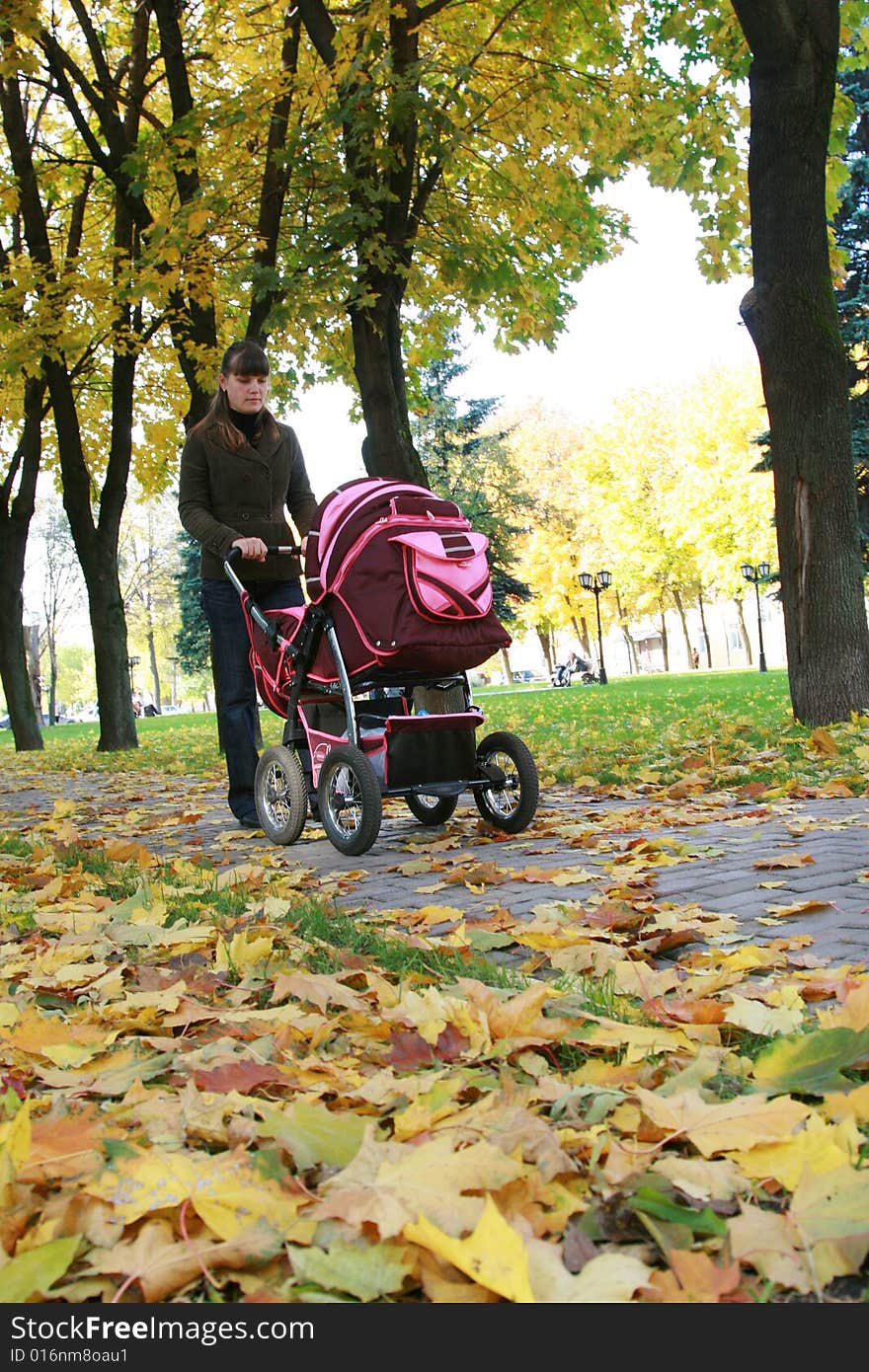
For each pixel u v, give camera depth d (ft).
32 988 9.25
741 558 150.30
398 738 15.79
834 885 11.42
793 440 26.22
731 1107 5.30
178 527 188.55
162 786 31.27
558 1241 4.37
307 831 19.07
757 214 25.99
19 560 62.44
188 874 14.43
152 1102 5.95
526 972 8.96
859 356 83.05
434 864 14.42
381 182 34.42
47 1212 4.55
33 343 41.09
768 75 25.27
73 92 46.60
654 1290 3.89
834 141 34.60
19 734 63.10
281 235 38.52
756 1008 7.11
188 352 39.04
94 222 56.18
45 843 19.02
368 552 15.42
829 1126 5.19
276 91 35.81
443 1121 5.43
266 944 9.70
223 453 18.57
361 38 31.91
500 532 132.46
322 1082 6.33
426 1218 4.10
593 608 184.65
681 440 156.35
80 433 57.52
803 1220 4.33
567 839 15.88
